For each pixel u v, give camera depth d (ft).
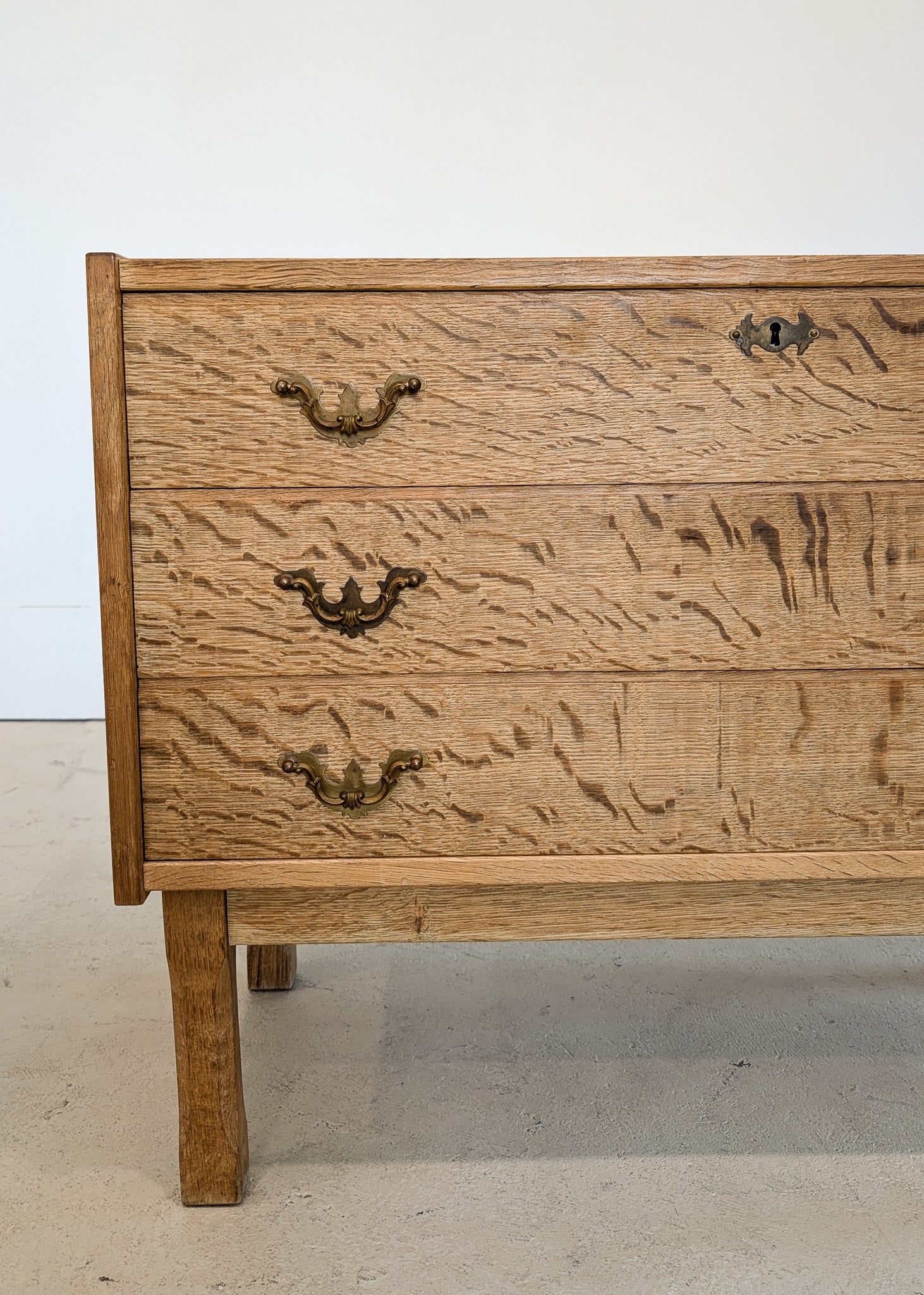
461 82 8.41
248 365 2.69
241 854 2.88
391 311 2.68
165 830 2.87
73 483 8.87
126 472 2.73
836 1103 3.49
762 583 2.79
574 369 2.70
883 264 2.67
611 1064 3.75
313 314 2.67
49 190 8.56
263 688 2.81
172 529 2.75
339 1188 3.08
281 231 8.63
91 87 8.46
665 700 2.83
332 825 2.87
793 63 8.35
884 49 8.32
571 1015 4.13
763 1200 3.01
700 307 2.69
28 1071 3.72
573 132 8.45
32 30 8.39
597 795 2.86
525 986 4.39
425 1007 4.20
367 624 2.79
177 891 2.91
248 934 2.96
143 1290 2.68
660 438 2.73
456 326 2.69
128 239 8.64
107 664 2.79
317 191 8.57
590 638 2.80
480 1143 3.29
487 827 2.87
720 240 8.57
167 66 8.44
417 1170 3.16
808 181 8.49
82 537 8.95
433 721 2.83
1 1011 4.15
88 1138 3.34
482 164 8.50
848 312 2.70
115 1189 3.09
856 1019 4.07
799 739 2.85
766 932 3.02
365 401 2.71
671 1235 2.87
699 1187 3.07
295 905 2.96
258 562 2.76
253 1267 2.77
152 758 2.84
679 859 2.88
